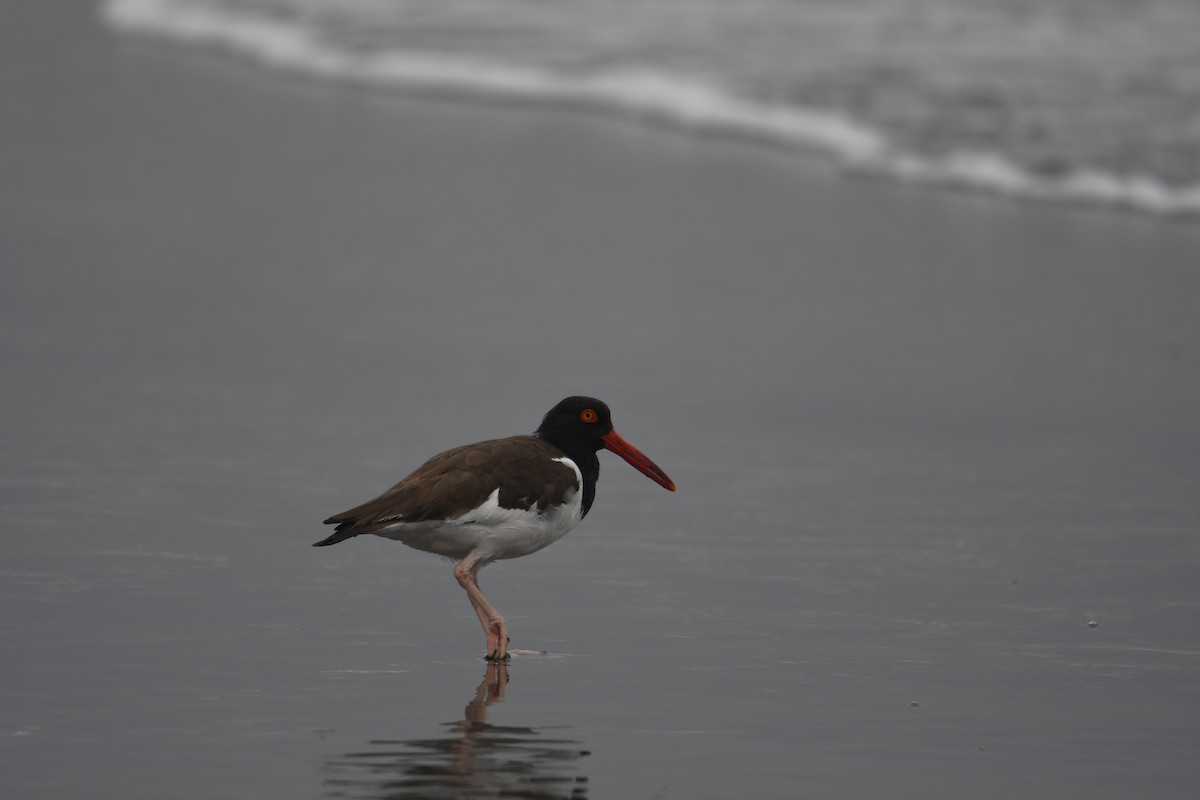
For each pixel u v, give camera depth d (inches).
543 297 742.5
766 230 850.1
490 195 895.7
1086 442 579.8
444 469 396.5
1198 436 587.2
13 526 469.1
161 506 490.9
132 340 671.1
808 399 623.5
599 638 400.5
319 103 1085.1
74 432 561.9
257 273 765.3
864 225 860.0
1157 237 852.6
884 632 405.4
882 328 713.6
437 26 1253.1
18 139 984.9
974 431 590.9
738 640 399.2
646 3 1293.1
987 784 316.2
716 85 1082.1
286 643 389.7
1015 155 959.0
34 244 799.7
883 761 326.6
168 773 314.7
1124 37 1171.9
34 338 671.8
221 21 1291.8
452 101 1094.4
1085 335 707.4
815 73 1096.2
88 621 398.9
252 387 617.0
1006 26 1199.6
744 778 317.7
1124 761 327.3
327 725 340.8
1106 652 391.9
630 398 618.2
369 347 669.9
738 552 468.8
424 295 740.0
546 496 400.5
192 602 415.2
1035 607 424.5
